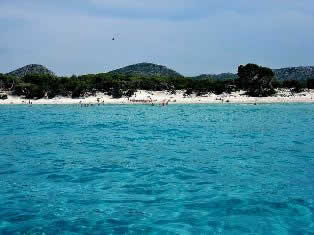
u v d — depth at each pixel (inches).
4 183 614.5
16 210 486.3
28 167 727.7
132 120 1616.6
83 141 1050.7
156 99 3063.5
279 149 916.0
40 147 955.3
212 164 748.6
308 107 2433.6
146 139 1083.3
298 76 7052.2
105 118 1713.8
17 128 1355.8
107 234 413.1
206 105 2657.5
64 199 531.5
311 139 1077.1
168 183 611.8
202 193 556.1
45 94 3159.5
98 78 3479.3
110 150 909.8
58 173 679.7
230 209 489.1
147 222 448.1
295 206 498.3
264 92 3235.7
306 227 432.8
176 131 1250.0
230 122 1528.1
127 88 3312.0
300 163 754.8
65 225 438.0
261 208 492.1
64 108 2425.0
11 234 412.2
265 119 1652.3
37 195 550.0
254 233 417.4
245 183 607.2
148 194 554.6
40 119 1680.6
